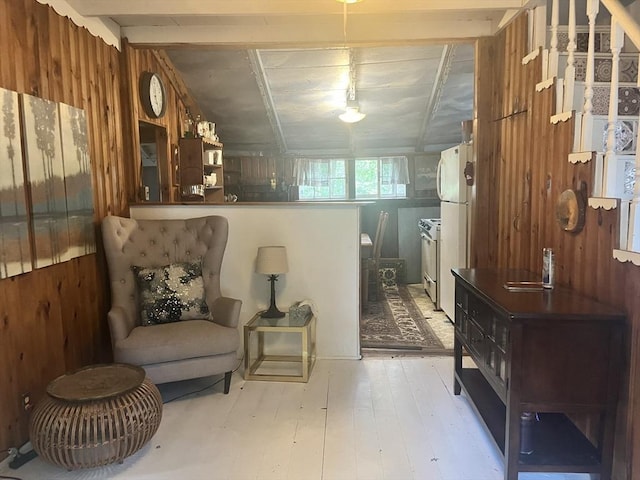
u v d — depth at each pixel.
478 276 2.76
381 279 6.35
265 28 3.60
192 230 3.43
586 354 1.98
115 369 2.47
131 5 3.09
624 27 1.97
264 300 3.67
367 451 2.39
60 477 2.21
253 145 7.19
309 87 5.44
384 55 4.72
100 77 3.33
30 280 2.53
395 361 3.61
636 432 1.91
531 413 2.11
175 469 2.26
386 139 7.08
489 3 3.01
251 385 3.20
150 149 5.39
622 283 1.99
